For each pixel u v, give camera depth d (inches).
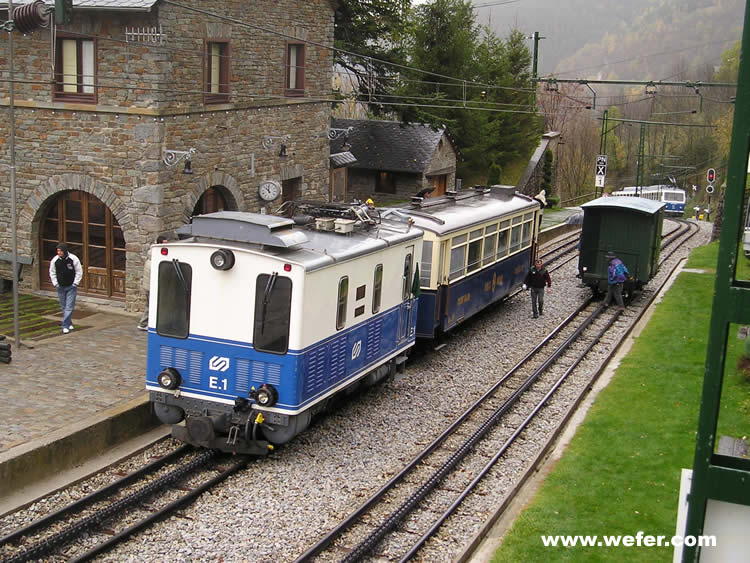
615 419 567.2
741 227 262.2
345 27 1350.9
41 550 368.2
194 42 766.5
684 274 1098.1
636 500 440.8
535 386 669.9
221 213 504.1
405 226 647.1
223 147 823.1
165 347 494.0
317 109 973.2
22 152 773.9
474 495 464.4
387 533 411.5
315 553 386.0
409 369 698.2
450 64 1560.0
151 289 493.4
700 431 273.0
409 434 553.9
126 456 480.4
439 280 713.0
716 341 268.2
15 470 424.2
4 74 764.0
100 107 738.8
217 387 485.7
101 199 756.6
